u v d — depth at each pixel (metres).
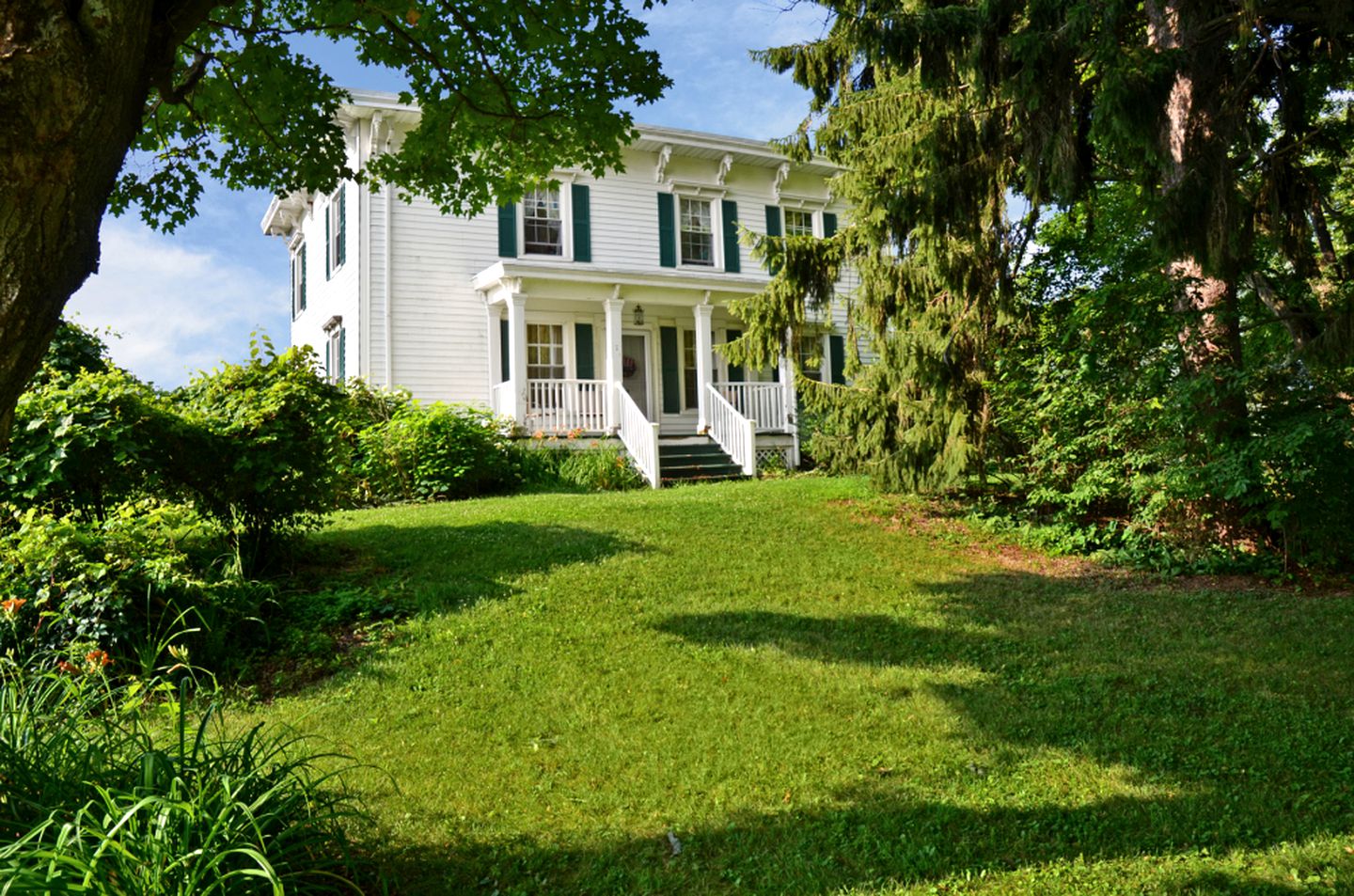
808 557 9.16
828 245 11.91
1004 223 10.57
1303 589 7.98
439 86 6.34
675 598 7.57
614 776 4.48
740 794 4.27
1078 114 9.29
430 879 3.54
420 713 5.29
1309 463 8.12
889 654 6.33
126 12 2.23
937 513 11.40
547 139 6.62
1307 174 9.46
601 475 15.50
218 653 5.99
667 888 3.48
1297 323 8.89
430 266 17.20
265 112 6.19
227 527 7.61
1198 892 3.30
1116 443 9.60
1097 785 4.29
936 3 10.12
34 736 3.21
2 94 1.96
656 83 6.26
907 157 9.74
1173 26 8.42
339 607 6.95
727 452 17.62
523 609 7.13
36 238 2.05
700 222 20.11
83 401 6.64
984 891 3.37
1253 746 4.70
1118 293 9.36
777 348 12.39
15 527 6.49
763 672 5.92
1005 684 5.73
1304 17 8.15
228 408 7.44
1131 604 7.61
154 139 6.20
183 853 2.60
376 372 16.62
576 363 18.80
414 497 14.05
